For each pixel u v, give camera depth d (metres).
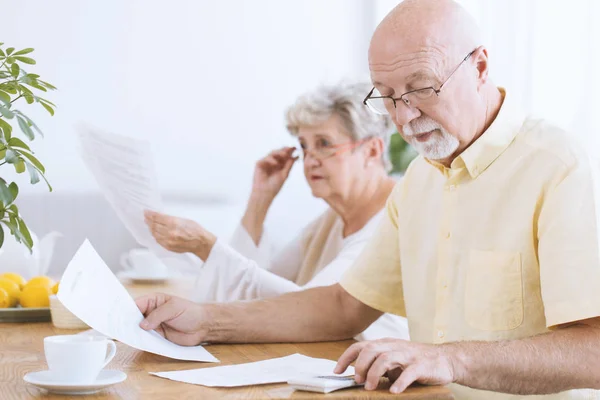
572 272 1.53
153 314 1.75
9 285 2.16
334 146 2.70
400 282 1.96
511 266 1.67
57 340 1.42
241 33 3.75
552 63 3.55
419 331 1.87
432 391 1.36
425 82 1.62
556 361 1.44
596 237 1.54
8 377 1.46
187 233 2.59
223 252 2.57
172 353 1.66
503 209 1.70
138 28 3.64
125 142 2.60
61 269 3.52
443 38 1.62
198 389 1.39
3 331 1.94
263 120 3.79
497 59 3.64
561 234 1.56
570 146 1.67
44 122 3.54
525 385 1.45
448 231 1.77
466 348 1.43
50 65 3.55
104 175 2.61
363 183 2.72
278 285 2.53
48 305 2.13
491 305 1.69
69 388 1.33
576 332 1.50
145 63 3.65
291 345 1.85
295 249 3.02
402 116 1.66
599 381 1.47
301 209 3.62
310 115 2.66
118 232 3.57
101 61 3.61
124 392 1.37
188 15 3.69
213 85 3.72
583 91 3.48
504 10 3.64
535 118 1.75
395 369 1.40
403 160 3.14
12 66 1.83
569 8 3.51
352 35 3.87
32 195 3.51
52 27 3.55
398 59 1.62
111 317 1.66
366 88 2.71
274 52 3.79
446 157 1.72
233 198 3.74
